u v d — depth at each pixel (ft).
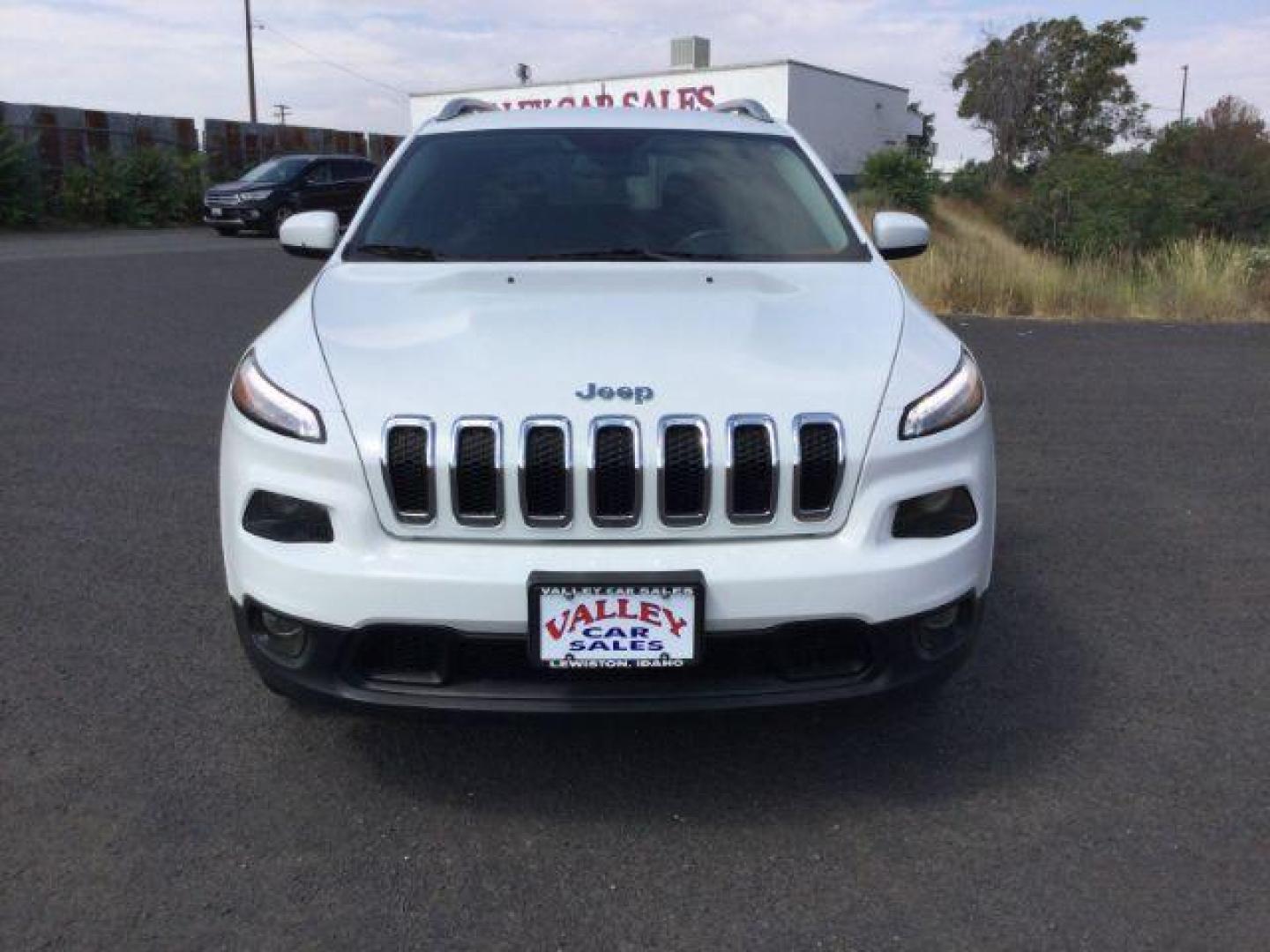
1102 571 14.49
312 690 8.52
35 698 10.77
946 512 8.79
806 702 8.36
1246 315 38.50
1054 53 134.82
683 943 7.54
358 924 7.70
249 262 52.75
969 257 42.86
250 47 149.79
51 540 15.10
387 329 9.38
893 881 8.19
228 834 8.70
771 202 12.39
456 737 10.22
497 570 8.04
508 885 8.14
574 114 13.96
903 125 137.69
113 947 7.41
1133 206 63.72
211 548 14.88
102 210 79.15
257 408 8.77
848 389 8.66
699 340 9.08
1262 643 12.34
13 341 29.66
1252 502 17.47
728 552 8.23
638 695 8.25
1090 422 22.57
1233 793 9.34
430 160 12.94
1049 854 8.50
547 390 8.42
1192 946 7.48
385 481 8.23
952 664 8.94
